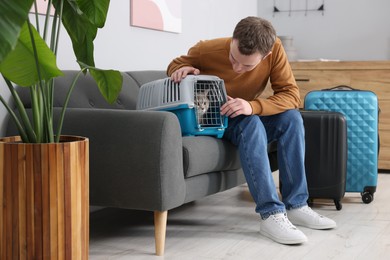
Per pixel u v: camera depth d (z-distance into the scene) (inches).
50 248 67.9
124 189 85.0
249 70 94.7
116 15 123.0
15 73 63.1
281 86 103.0
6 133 94.3
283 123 101.8
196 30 157.3
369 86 163.9
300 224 102.7
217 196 131.7
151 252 86.7
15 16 52.1
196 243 91.8
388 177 159.9
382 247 90.4
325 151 116.6
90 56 80.2
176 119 85.1
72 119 88.6
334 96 127.3
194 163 89.3
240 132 96.2
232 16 179.0
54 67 63.3
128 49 127.6
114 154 85.2
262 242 92.5
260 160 94.7
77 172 69.6
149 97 99.6
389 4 186.7
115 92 76.3
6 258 69.8
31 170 67.1
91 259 82.9
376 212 116.3
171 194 84.0
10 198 68.5
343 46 192.9
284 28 199.3
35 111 68.9
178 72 95.7
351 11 191.3
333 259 83.9
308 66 169.0
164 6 138.4
